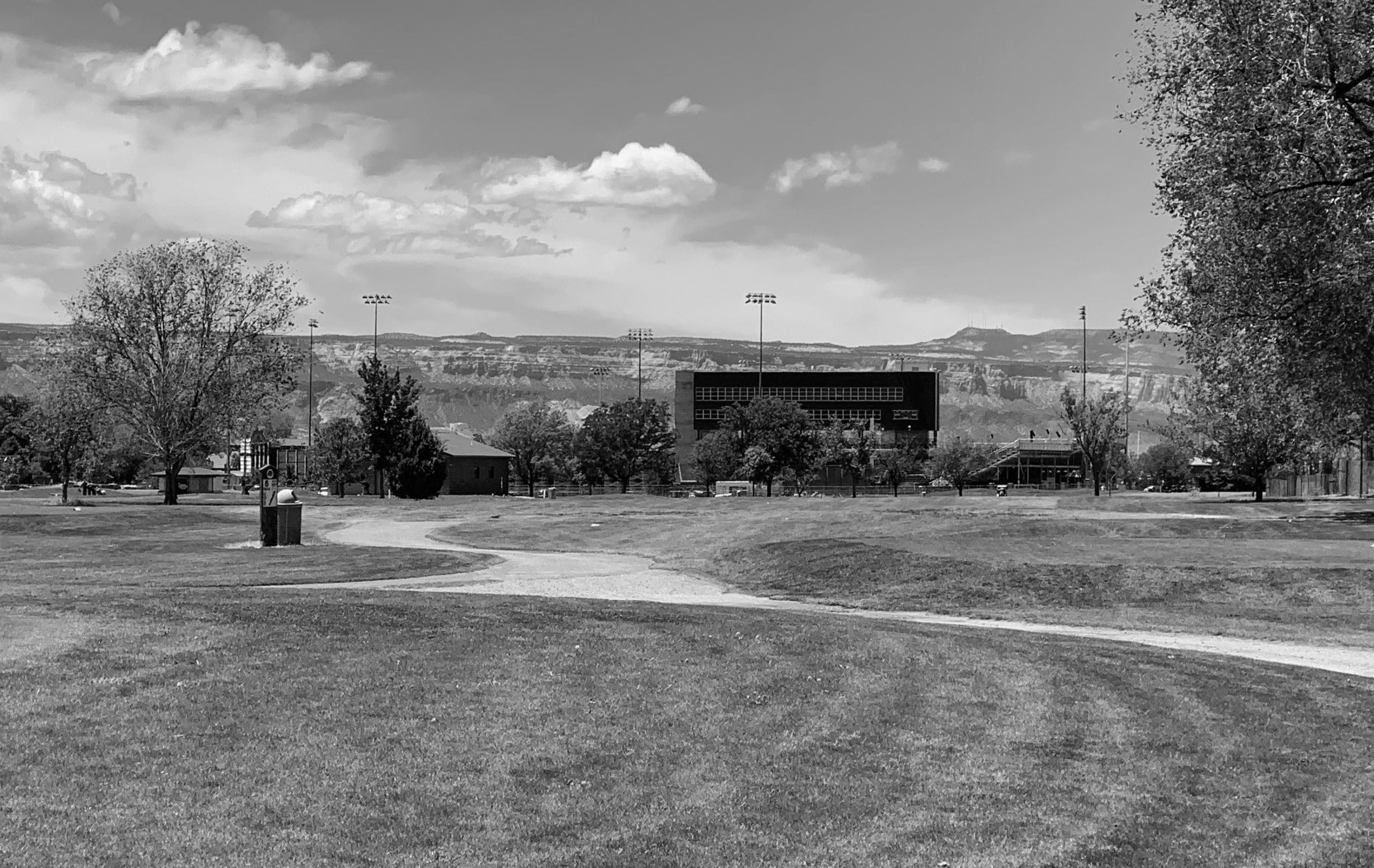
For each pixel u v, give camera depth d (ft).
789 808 32.73
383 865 27.12
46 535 156.66
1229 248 105.50
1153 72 102.99
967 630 71.61
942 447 462.60
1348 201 91.04
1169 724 45.27
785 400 429.79
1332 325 105.40
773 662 52.13
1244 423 199.72
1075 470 570.05
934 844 30.76
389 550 127.24
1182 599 87.56
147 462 492.54
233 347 237.45
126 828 28.22
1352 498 260.21
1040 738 41.88
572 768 35.06
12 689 39.93
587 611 66.44
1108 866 30.19
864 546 113.09
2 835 27.27
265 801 30.66
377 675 45.14
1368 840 33.24
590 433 453.58
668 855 28.78
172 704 39.17
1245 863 31.14
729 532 160.66
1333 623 79.20
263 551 125.70
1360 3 86.58
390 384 312.50
